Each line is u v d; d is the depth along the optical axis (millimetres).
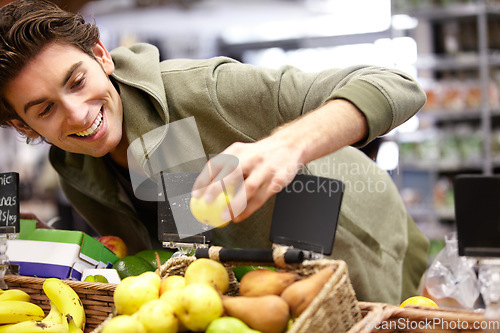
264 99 1289
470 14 4449
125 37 5582
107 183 1566
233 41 6203
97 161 1538
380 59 4598
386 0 4918
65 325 1104
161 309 916
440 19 4570
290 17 5215
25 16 1157
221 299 925
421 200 4574
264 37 6074
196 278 963
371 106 1025
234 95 1310
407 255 1696
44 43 1163
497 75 4477
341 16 5434
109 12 4809
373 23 5402
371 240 1496
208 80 1327
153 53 1437
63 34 1191
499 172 4477
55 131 1263
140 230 1635
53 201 4754
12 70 1156
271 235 1021
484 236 924
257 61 6203
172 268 1072
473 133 4496
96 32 1307
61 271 1301
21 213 1688
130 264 1315
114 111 1318
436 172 4660
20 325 1044
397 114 1066
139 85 1327
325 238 960
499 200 918
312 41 5773
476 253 931
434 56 4578
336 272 905
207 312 890
